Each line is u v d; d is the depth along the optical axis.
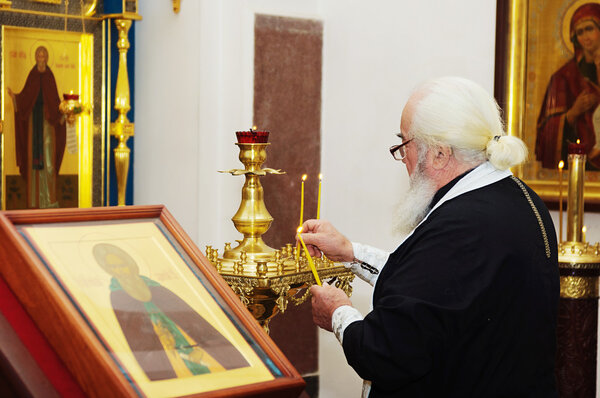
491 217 1.89
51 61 4.94
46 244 1.51
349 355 1.85
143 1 5.11
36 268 1.36
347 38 4.85
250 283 2.30
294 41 4.79
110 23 5.16
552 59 4.06
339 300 2.02
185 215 4.77
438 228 1.88
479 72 4.25
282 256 2.49
